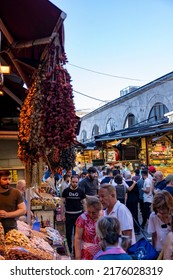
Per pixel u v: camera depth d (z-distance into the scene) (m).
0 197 4.28
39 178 6.93
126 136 17.89
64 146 3.79
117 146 19.55
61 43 3.93
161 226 3.77
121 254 2.66
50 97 3.78
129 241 2.86
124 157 19.38
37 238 4.32
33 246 3.70
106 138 20.45
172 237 3.06
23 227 4.44
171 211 3.70
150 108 23.30
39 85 3.98
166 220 3.72
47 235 5.00
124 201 8.84
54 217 6.77
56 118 3.73
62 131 3.76
